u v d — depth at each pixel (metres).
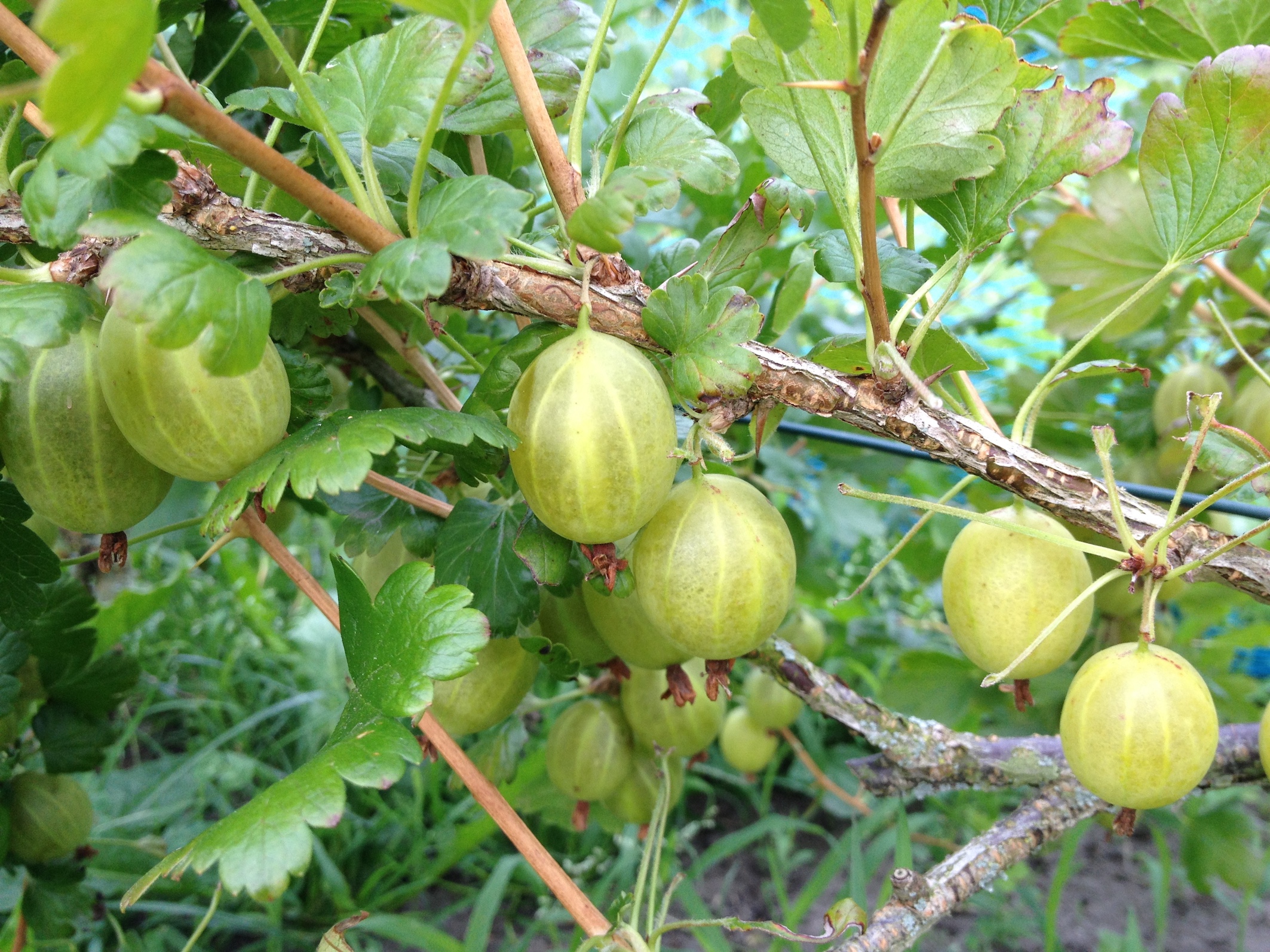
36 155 0.18
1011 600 0.14
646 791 0.22
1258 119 0.13
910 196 0.14
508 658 0.17
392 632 0.12
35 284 0.12
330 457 0.11
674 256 0.19
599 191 0.12
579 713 0.21
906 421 0.13
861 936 0.15
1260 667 0.44
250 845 0.11
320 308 0.18
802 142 0.14
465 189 0.11
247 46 0.21
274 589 0.48
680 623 0.14
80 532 0.13
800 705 0.30
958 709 0.27
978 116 0.13
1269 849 0.38
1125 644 0.13
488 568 0.16
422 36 0.13
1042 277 0.25
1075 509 0.14
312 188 0.11
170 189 0.12
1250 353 0.28
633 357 0.12
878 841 0.28
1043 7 0.16
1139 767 0.13
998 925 0.35
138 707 0.44
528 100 0.13
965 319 0.37
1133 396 0.28
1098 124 0.14
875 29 0.10
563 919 0.34
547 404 0.12
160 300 0.10
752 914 0.38
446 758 0.14
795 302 0.21
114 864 0.32
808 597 0.38
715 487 0.14
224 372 0.10
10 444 0.12
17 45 0.11
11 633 0.20
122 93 0.08
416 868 0.37
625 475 0.12
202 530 0.12
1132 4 0.20
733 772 0.44
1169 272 0.15
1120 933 0.36
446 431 0.12
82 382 0.12
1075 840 0.25
